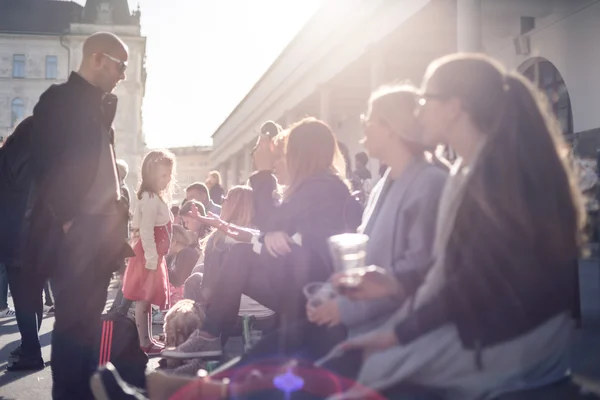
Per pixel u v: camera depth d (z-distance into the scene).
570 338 1.97
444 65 2.13
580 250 2.01
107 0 57.53
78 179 3.96
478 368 1.99
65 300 3.95
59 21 58.94
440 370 2.04
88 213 4.00
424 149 2.64
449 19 14.07
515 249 1.92
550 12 12.75
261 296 3.90
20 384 5.01
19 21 58.16
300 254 3.44
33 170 4.04
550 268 1.92
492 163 1.96
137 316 6.08
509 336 1.94
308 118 3.60
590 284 1.99
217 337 4.47
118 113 56.31
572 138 6.05
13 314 9.44
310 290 3.09
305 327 2.72
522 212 1.92
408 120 2.64
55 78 57.78
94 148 4.01
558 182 1.97
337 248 2.26
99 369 2.30
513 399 1.96
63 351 3.92
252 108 37.44
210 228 8.32
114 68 4.11
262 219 3.91
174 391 2.67
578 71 12.17
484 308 1.95
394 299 2.27
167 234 6.12
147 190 6.08
